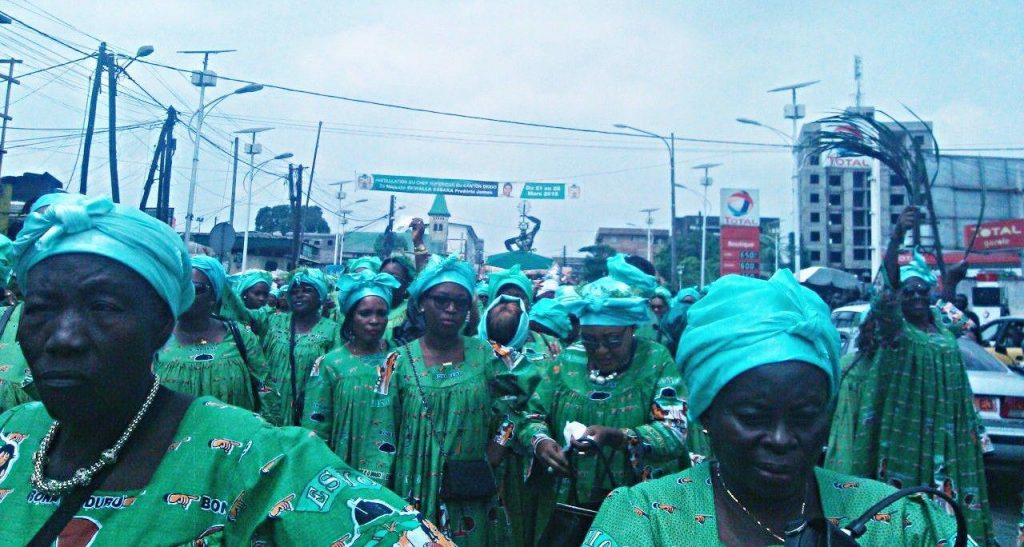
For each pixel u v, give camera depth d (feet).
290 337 20.98
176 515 5.08
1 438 5.51
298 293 22.47
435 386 13.82
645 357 13.24
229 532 5.23
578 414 13.15
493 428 13.88
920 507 6.29
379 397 14.11
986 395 24.23
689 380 6.44
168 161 68.64
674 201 123.24
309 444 5.50
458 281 14.05
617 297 13.00
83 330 4.93
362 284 15.25
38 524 5.06
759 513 6.27
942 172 124.67
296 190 116.98
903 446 17.67
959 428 17.61
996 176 124.57
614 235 351.46
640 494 6.55
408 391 13.91
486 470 13.44
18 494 5.19
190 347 15.11
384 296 15.26
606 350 12.99
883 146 20.15
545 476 13.64
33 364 5.01
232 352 15.31
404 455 13.71
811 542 5.48
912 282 17.85
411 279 25.30
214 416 5.49
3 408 12.33
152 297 5.31
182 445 5.30
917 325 18.21
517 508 14.85
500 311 16.93
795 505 6.32
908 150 20.16
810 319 5.97
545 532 10.04
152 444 5.30
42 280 4.99
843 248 255.70
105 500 5.08
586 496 12.64
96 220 5.15
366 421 14.06
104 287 5.02
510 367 13.84
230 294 20.16
